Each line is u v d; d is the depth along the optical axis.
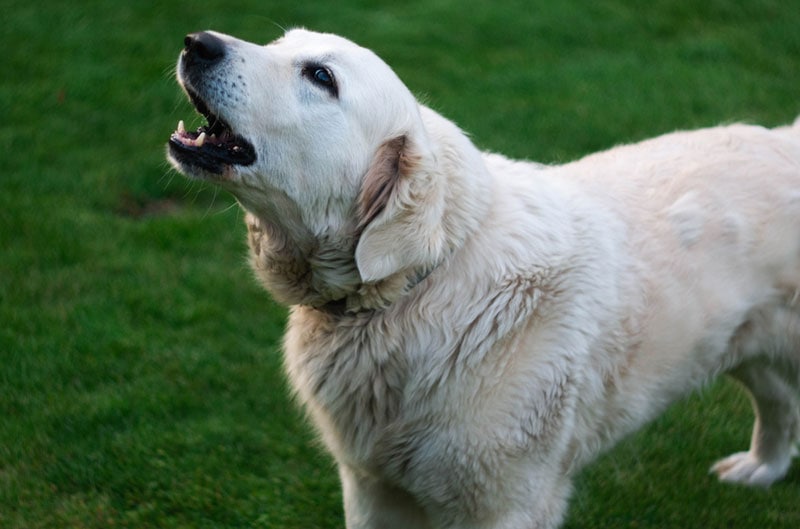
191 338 5.90
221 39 3.68
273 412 5.38
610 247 3.83
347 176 3.69
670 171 4.17
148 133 8.43
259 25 10.62
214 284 6.46
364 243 3.46
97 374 5.52
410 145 3.54
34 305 6.11
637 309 3.84
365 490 4.03
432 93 9.26
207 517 4.68
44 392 5.36
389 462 3.79
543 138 8.41
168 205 7.61
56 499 4.70
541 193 3.84
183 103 8.91
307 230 3.75
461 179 3.63
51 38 10.16
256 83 3.64
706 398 5.64
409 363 3.64
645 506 4.84
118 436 5.09
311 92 3.66
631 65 9.98
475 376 3.59
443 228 3.57
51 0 11.11
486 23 10.95
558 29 10.85
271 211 3.78
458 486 3.71
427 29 10.74
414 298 3.65
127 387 5.43
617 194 4.05
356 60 3.71
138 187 7.64
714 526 4.73
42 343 5.71
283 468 5.01
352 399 3.78
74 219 7.09
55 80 9.26
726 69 9.87
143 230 7.05
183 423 5.23
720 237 4.03
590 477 5.03
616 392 3.89
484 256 3.62
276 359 5.78
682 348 4.00
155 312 6.13
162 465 4.92
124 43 10.09
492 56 10.22
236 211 7.45
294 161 3.68
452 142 3.69
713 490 4.96
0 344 5.67
